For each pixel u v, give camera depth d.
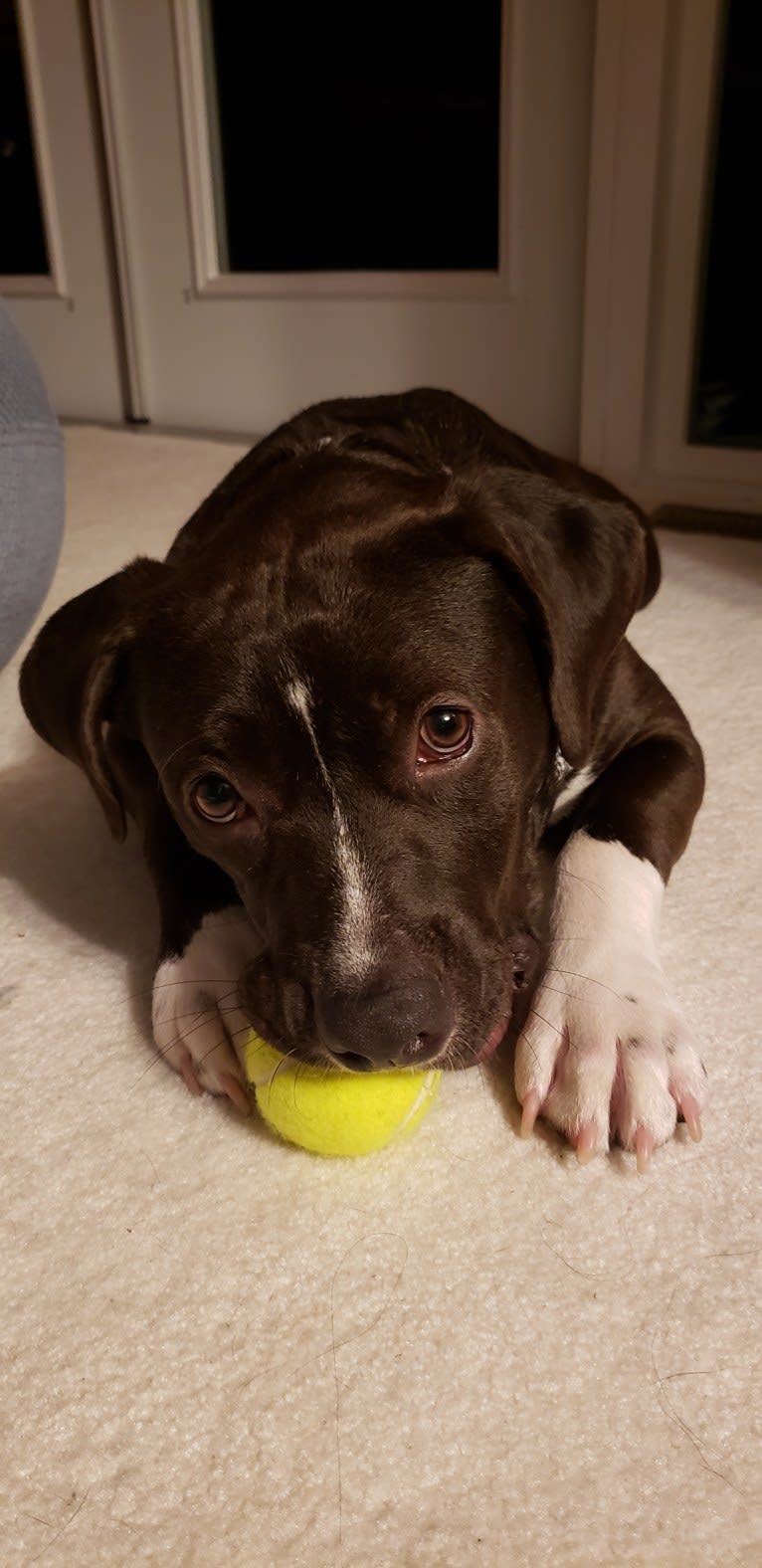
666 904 0.45
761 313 1.00
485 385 1.16
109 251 1.36
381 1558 0.25
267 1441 0.28
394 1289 0.31
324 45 1.15
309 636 0.36
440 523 0.39
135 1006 0.42
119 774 0.47
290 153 1.22
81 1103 0.38
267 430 1.32
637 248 0.98
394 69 1.12
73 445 1.25
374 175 1.17
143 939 0.46
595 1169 0.34
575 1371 0.29
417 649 0.36
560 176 1.04
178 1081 0.39
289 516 0.41
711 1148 0.35
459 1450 0.27
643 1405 0.28
